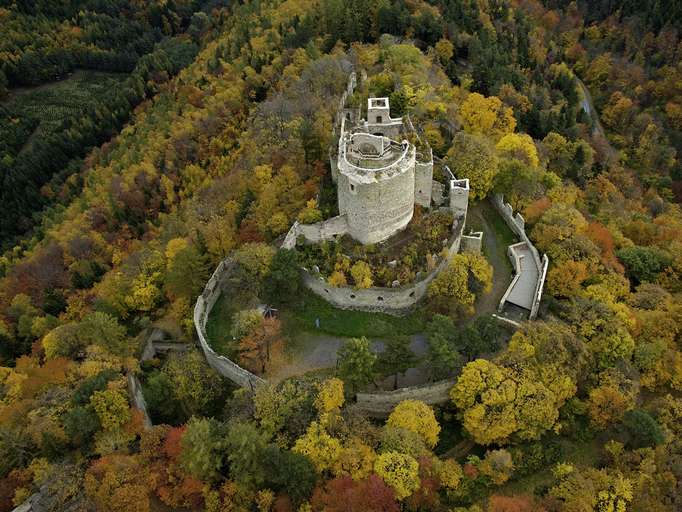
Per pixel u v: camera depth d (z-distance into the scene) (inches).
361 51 4707.2
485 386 2453.2
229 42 6437.0
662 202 4889.3
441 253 3019.2
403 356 2635.3
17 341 3690.9
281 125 3973.9
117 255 4136.3
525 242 3280.0
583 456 2464.3
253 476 2274.9
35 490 2368.4
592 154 4776.1
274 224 3233.3
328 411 2437.3
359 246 3083.2
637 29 7096.5
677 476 2252.7
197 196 4050.2
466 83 4667.8
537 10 7431.1
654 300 2967.5
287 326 2965.1
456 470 2325.3
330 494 2185.0
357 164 2915.8
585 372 2615.7
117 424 2487.7
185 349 3002.0
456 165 3422.7
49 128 7687.0
